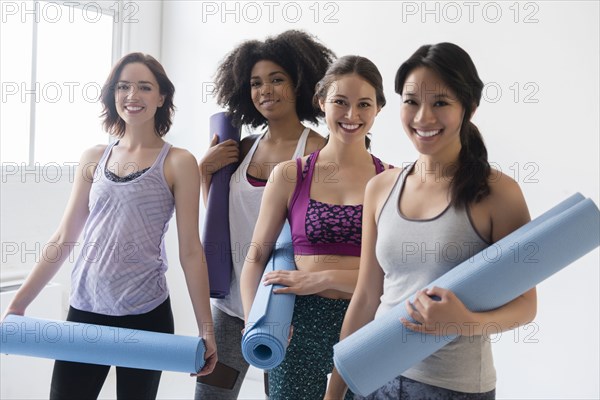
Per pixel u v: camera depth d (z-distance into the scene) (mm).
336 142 1896
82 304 2064
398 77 1426
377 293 1567
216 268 2277
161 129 2191
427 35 3398
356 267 1843
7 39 3801
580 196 1425
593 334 3033
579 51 2998
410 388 1415
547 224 1314
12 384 3221
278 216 1936
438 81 1348
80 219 2160
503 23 3182
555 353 3135
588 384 3057
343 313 1837
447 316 1284
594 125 2979
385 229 1463
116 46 4281
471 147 1407
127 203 2016
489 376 1403
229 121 2471
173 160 2072
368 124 1845
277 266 1896
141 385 2123
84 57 4238
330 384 1617
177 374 4117
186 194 2062
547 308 3146
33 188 3812
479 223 1360
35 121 3891
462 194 1350
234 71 2354
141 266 2037
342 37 3668
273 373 1879
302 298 1846
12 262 3715
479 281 1306
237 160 2375
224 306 2336
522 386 3232
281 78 2244
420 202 1438
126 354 1877
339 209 1839
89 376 2096
